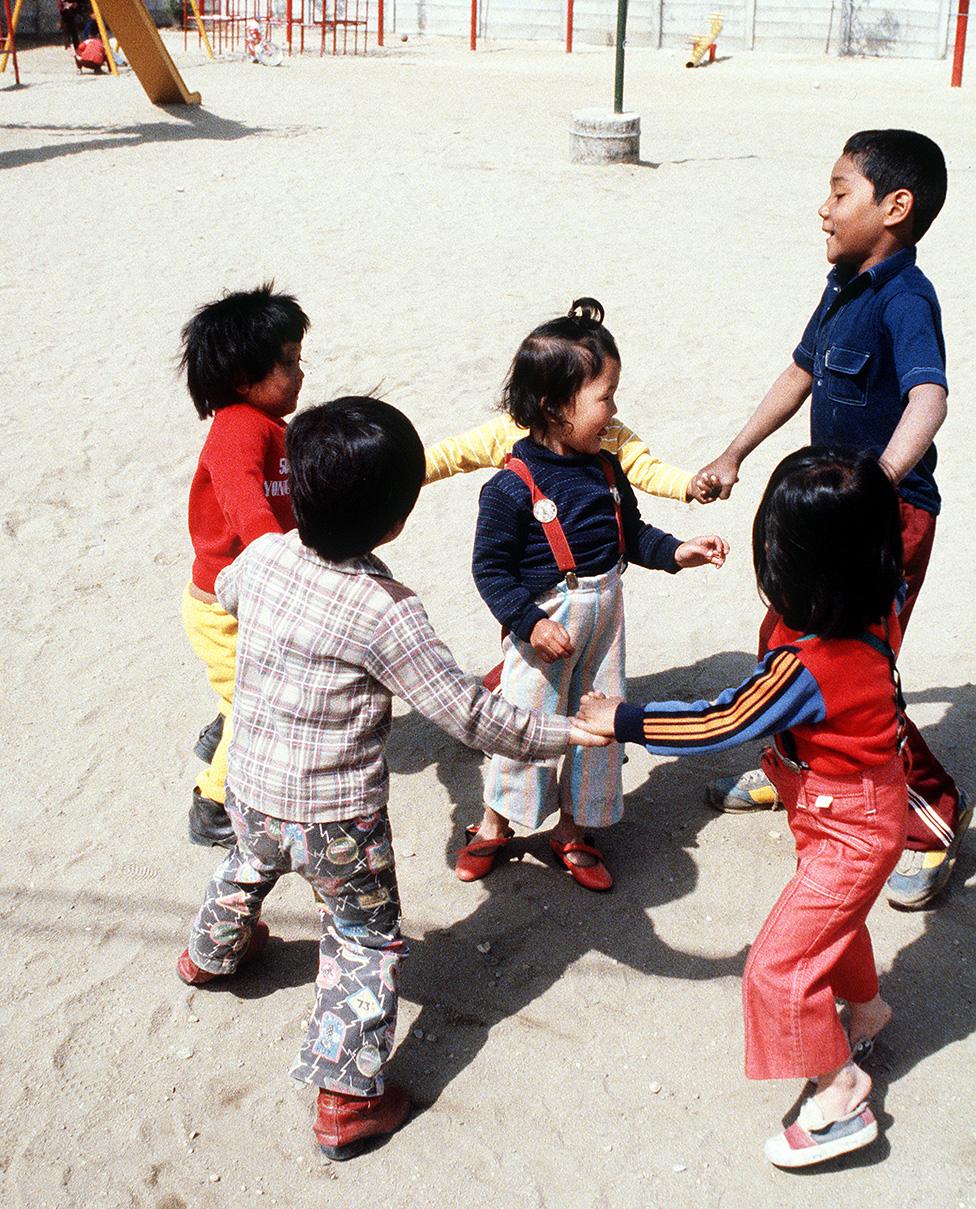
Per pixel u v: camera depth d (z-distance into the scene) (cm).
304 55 2278
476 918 328
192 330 311
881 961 310
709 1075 281
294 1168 260
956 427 643
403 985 306
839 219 295
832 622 230
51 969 311
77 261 969
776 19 2277
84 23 2239
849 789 244
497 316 828
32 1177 257
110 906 332
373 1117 263
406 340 785
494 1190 254
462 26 2522
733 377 719
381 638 244
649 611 481
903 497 303
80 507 573
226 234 1042
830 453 230
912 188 287
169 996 303
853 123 1559
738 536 542
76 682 436
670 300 857
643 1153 262
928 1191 252
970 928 321
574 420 297
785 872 343
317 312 839
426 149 1398
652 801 375
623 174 1263
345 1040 255
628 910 330
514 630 299
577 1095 276
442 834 360
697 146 1415
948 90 1836
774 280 899
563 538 303
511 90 1866
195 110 1661
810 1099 260
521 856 352
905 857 324
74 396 705
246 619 256
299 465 240
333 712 248
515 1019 296
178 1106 274
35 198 1171
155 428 663
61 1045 288
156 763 393
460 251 985
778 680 236
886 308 292
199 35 2495
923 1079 278
